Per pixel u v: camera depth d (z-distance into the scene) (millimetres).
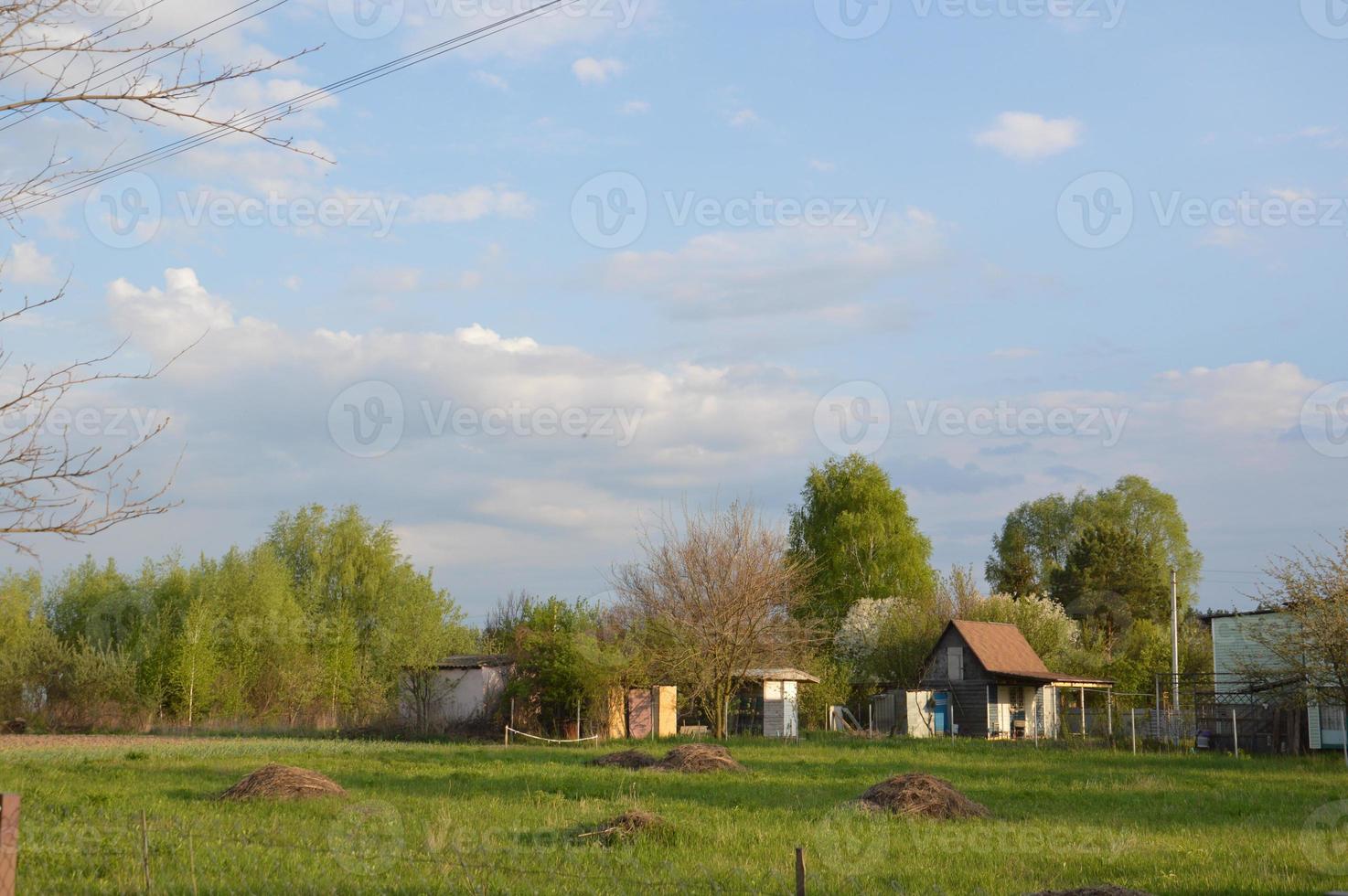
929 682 52781
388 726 43688
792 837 13969
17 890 9562
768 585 43688
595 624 44062
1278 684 34219
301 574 58656
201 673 46594
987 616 60125
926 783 17250
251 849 11461
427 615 54750
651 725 43188
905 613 56250
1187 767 28969
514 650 43844
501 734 41281
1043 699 53125
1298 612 33312
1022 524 87812
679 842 13281
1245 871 11789
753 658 43562
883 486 67438
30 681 46844
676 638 43156
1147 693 49156
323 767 25281
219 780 21469
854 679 56531
